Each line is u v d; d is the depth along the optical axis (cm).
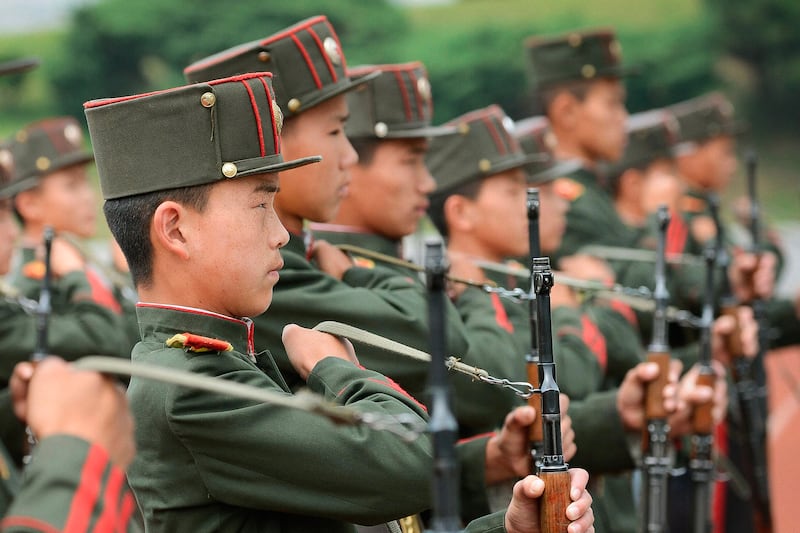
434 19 7831
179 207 767
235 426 748
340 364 816
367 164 1162
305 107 978
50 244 1034
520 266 1391
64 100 7344
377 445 758
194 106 762
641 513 1232
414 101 1169
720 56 7869
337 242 1162
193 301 779
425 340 1005
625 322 1495
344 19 7362
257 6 7212
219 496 760
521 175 1367
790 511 2284
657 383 1205
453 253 1290
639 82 7738
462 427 1166
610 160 1900
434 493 575
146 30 7200
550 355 812
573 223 1775
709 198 1686
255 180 777
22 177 1655
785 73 7825
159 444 764
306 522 791
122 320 1535
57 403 589
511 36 7506
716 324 1678
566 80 1894
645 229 1877
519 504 806
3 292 1434
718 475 1662
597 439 1213
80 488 580
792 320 2042
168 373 598
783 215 7269
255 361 805
